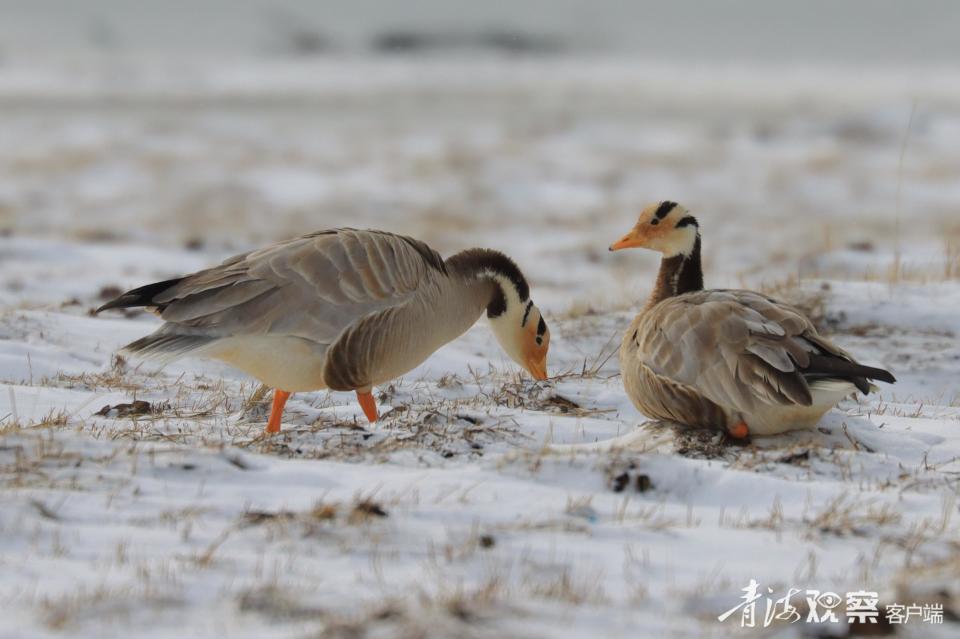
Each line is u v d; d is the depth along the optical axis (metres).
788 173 49.16
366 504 8.59
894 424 12.41
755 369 10.87
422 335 12.12
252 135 66.94
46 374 14.70
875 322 18.05
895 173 48.25
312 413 12.68
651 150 59.38
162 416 12.38
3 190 42.62
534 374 14.10
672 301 12.09
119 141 61.69
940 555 8.02
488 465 9.99
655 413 11.88
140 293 10.98
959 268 21.72
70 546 7.92
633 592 7.31
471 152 57.50
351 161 54.28
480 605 6.87
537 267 28.34
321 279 11.20
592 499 9.22
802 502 9.34
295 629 6.61
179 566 7.55
